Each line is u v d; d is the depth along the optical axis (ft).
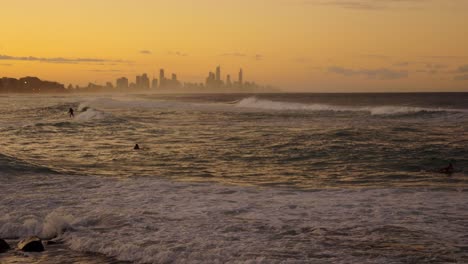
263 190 44.70
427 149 74.84
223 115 176.76
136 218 33.86
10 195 41.88
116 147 81.76
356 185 48.49
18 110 200.64
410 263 24.77
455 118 146.92
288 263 24.36
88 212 35.50
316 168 60.08
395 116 158.92
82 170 57.82
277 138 93.30
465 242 28.12
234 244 27.89
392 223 32.42
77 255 27.17
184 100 407.85
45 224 31.94
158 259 25.73
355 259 25.38
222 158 68.85
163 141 91.15
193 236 29.55
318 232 30.35
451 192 43.37
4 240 28.96
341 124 130.72
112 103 276.21
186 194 42.47
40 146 82.48
